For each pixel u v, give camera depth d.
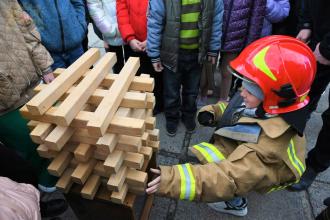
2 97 1.45
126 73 1.14
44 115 0.96
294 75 1.08
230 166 1.21
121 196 1.11
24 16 1.62
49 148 0.98
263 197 1.96
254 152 1.20
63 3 1.98
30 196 0.92
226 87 2.79
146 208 1.60
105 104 0.97
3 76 1.42
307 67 1.10
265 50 1.12
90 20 2.56
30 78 1.62
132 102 1.06
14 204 0.82
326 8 1.72
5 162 1.39
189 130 2.56
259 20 2.33
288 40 1.14
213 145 1.52
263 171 1.19
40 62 1.74
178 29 2.03
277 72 1.08
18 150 1.65
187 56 2.18
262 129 1.24
